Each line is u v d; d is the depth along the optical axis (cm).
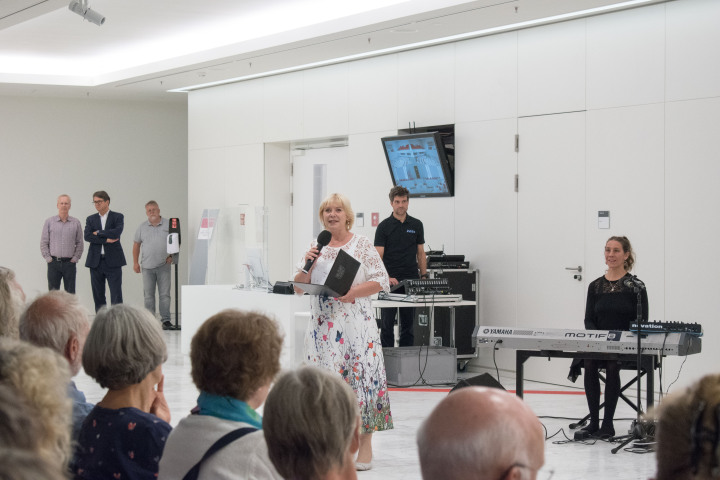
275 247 1238
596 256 855
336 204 550
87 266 1290
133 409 248
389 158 1027
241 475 213
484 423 135
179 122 1513
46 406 146
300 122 1170
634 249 823
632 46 827
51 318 286
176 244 1297
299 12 977
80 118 1462
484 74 952
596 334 604
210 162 1318
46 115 1445
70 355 289
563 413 739
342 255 523
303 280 555
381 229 909
